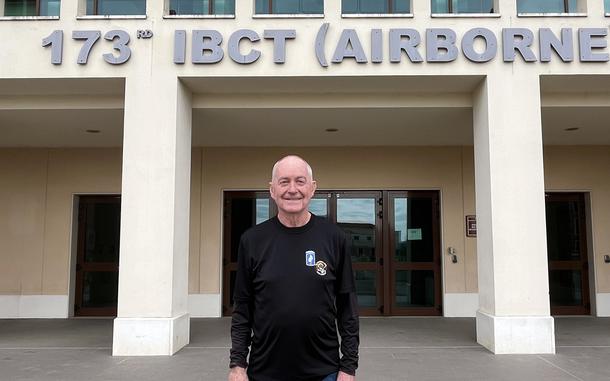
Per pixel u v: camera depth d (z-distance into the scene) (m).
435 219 10.27
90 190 10.33
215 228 10.13
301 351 2.61
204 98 7.65
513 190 6.87
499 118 6.93
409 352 6.82
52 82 7.17
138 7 7.72
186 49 7.05
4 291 10.11
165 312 6.77
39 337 8.03
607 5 7.18
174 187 6.90
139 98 6.99
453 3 7.75
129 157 6.94
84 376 5.70
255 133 9.13
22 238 10.22
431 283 10.16
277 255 2.65
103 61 7.04
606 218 10.13
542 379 5.54
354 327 2.69
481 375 5.70
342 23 7.06
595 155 10.25
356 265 10.19
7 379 5.58
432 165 10.22
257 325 2.66
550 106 7.59
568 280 10.27
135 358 6.53
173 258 6.85
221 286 10.08
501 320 6.71
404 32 6.97
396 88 7.43
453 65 6.97
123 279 6.80
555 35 6.96
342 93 7.62
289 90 7.50
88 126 8.71
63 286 10.13
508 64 6.98
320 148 10.29
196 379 5.60
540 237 6.82
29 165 10.36
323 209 10.27
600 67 6.89
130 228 6.86
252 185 10.21
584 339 7.67
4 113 7.92
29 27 7.05
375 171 10.23
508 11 7.04
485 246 7.13
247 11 7.09
